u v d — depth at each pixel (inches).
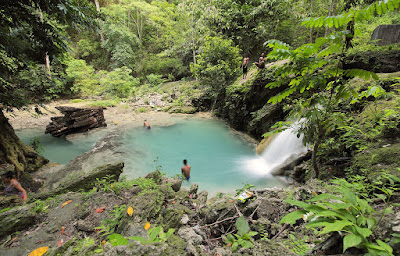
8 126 262.5
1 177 201.5
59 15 220.5
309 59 102.7
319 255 58.4
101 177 194.1
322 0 613.6
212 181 261.6
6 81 243.4
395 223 54.4
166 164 313.6
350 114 196.2
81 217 125.1
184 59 966.4
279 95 118.1
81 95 767.7
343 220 49.4
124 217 116.9
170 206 143.0
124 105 649.6
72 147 380.5
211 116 589.0
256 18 604.4
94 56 1029.8
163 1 1045.2
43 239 108.8
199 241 96.3
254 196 135.6
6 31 209.9
